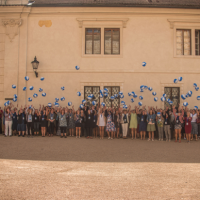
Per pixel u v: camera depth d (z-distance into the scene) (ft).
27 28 54.60
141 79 53.98
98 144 38.29
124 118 47.52
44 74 54.03
